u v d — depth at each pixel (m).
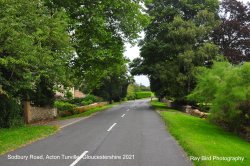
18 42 17.03
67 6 32.22
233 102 20.52
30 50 18.19
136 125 22.48
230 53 44.53
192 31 41.25
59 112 34.81
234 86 20.48
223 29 46.22
